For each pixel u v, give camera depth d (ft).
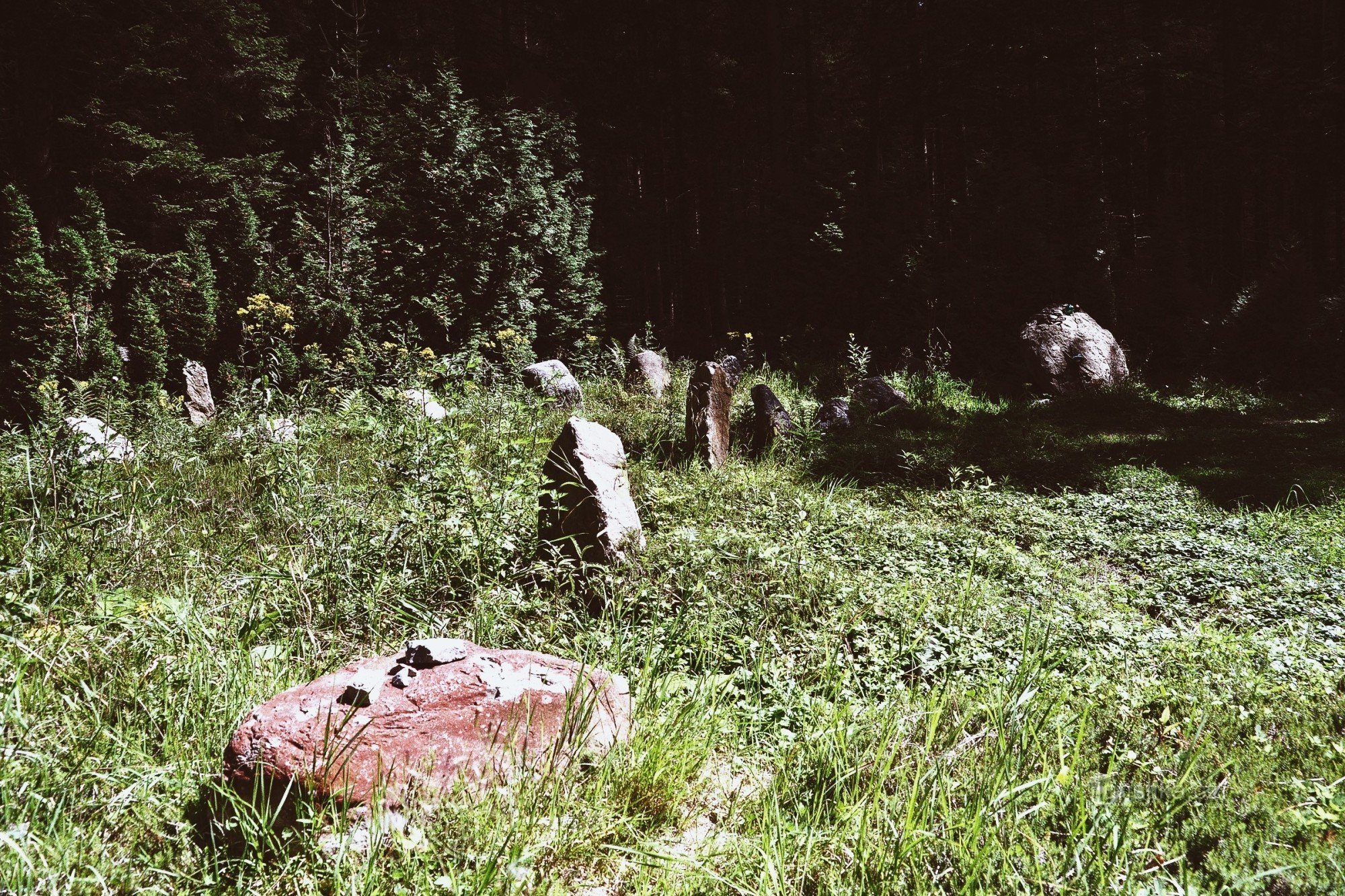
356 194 56.54
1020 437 42.29
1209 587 21.97
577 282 61.11
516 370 46.80
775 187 74.79
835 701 12.82
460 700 10.09
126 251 51.78
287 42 71.51
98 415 31.63
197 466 26.71
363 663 10.78
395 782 9.25
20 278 41.60
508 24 92.53
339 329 48.19
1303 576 22.65
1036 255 66.28
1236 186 90.63
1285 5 91.40
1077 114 85.92
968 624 17.52
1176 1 85.51
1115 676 15.42
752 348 64.85
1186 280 73.10
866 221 69.21
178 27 59.62
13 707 9.84
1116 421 48.29
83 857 8.36
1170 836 10.18
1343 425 45.98
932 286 65.72
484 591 16.12
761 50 91.50
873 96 87.97
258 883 8.30
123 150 56.95
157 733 10.84
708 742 11.51
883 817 9.95
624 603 16.66
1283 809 10.82
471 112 57.93
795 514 24.32
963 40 86.53
